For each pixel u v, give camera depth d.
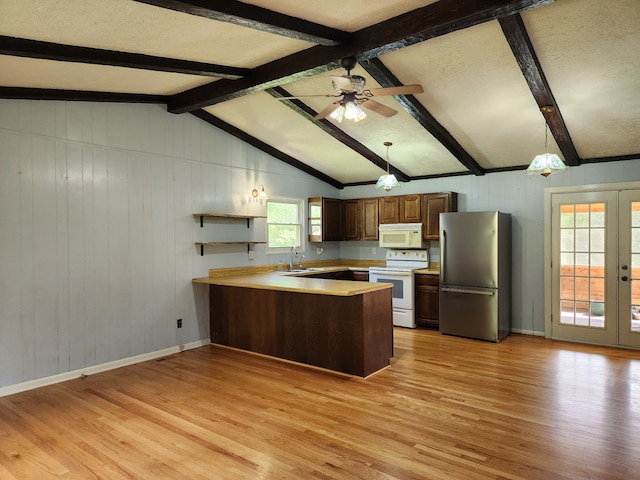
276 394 3.69
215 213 5.46
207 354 4.97
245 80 4.08
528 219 5.81
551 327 5.61
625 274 5.12
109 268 4.41
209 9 2.45
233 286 5.09
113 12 2.48
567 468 2.45
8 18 2.42
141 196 4.69
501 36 3.29
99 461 2.60
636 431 2.90
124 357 4.55
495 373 4.16
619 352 4.91
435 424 3.05
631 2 2.81
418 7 2.98
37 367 3.90
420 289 6.29
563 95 3.99
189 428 3.04
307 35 3.04
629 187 5.08
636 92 3.87
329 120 5.18
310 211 7.06
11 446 2.80
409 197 6.63
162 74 3.88
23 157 3.80
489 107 4.41
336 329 4.23
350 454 2.65
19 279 3.78
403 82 4.00
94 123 4.29
